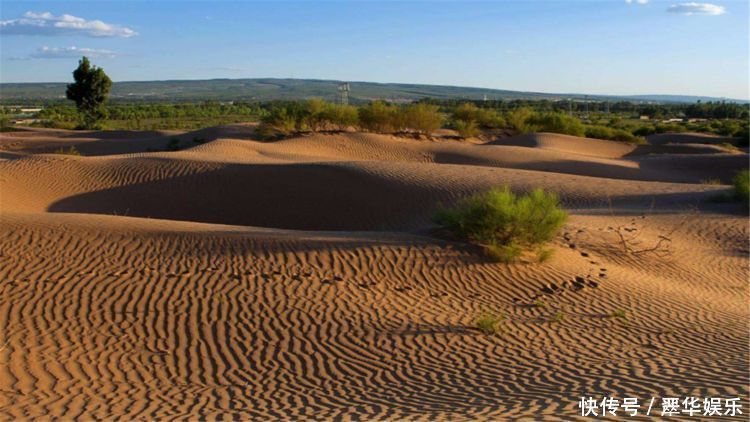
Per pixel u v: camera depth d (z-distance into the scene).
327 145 48.38
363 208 25.98
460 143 54.66
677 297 14.11
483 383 9.17
